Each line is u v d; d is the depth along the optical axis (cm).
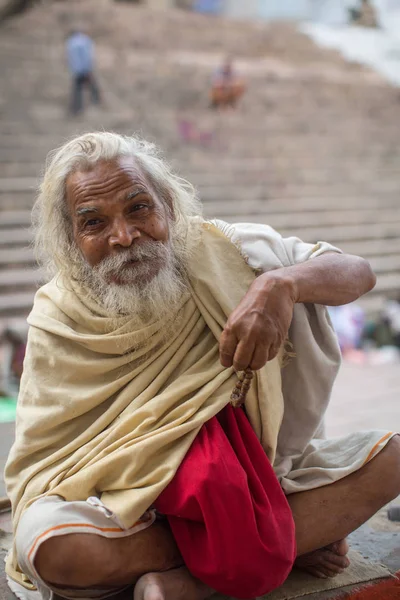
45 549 164
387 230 1077
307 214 1090
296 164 1227
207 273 195
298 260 198
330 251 199
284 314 174
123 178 184
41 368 196
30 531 167
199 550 175
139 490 174
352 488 193
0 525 241
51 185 195
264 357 172
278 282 175
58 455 188
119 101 1262
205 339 196
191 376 188
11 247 853
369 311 866
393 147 1360
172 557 181
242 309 173
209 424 185
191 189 216
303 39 1812
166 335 193
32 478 189
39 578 168
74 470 182
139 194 185
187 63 1484
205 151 1199
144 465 178
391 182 1238
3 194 956
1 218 896
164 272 189
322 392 203
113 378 193
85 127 1150
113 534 171
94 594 178
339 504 192
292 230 1038
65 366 193
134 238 185
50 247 202
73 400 189
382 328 777
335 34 1842
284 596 192
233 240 200
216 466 172
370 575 204
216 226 203
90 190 184
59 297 200
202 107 1329
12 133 1091
